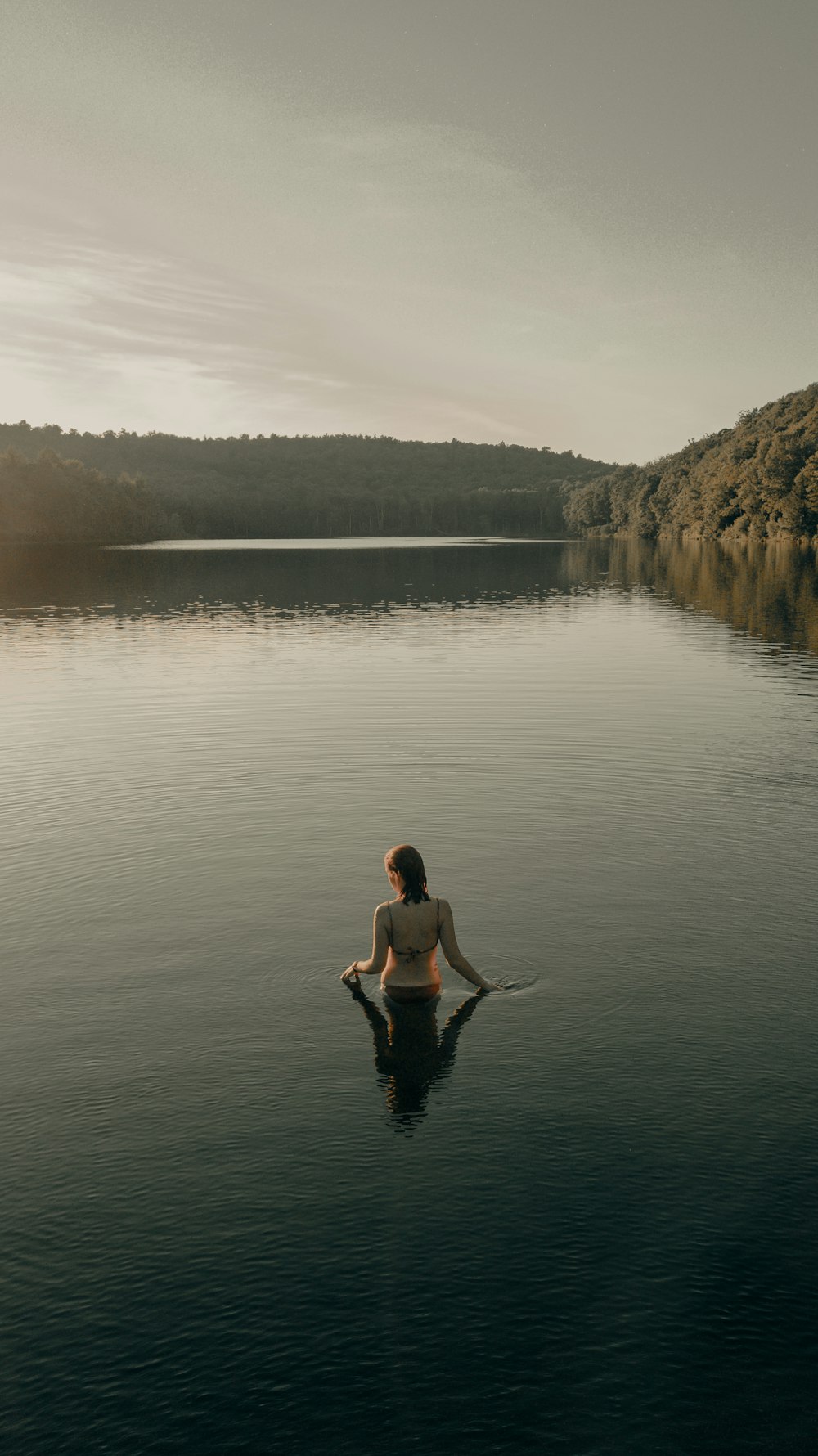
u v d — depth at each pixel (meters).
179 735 13.68
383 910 6.10
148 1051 5.51
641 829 9.30
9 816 9.88
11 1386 3.43
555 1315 3.68
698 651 22.31
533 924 7.12
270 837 9.18
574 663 20.41
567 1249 4.00
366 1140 4.71
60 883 8.04
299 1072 5.30
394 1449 3.16
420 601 38.12
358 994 6.17
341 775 11.39
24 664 20.80
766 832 9.19
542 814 9.82
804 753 12.29
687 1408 3.30
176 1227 4.16
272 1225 4.16
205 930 7.11
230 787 10.89
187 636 26.31
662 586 45.56
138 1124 4.86
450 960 6.15
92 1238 4.11
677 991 6.12
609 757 12.12
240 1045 5.59
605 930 7.02
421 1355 3.53
